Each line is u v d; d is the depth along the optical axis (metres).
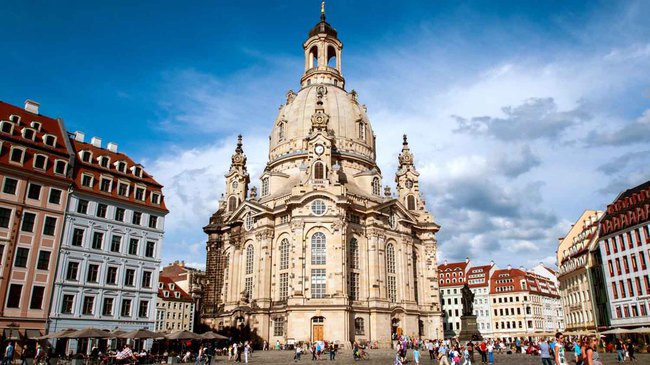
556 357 29.64
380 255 97.25
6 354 49.56
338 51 134.50
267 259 96.12
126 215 72.75
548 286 166.50
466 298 107.75
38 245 62.59
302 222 91.81
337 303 86.69
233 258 105.62
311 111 115.38
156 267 74.56
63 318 62.88
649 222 75.50
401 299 99.06
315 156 99.81
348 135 113.94
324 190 93.06
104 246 69.00
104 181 71.75
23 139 64.44
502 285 156.00
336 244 90.56
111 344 66.25
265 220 98.38
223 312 103.19
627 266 81.19
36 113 71.94
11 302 59.19
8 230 60.34
